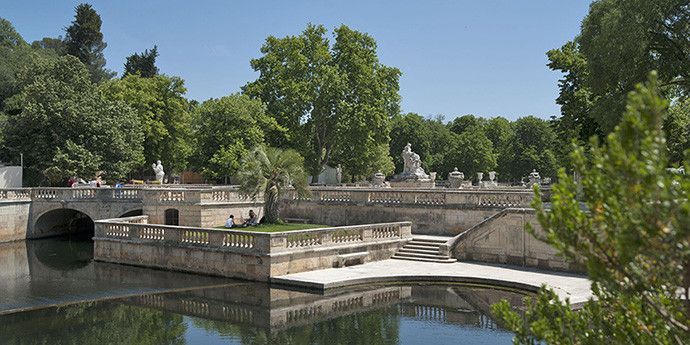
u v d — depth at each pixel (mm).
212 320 19656
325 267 26844
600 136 35469
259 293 23312
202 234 27672
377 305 21281
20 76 56312
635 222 5207
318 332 18000
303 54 61781
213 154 56312
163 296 23219
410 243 30750
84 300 22625
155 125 61906
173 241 28781
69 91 49969
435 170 101375
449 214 33469
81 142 49094
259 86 61875
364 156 64938
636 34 24766
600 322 7324
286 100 60031
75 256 35781
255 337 17625
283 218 39594
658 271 5906
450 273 25453
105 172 50156
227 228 31812
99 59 89875
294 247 25891
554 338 6980
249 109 57781
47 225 45938
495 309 7848
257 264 25375
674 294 6801
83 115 48844
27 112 47812
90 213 43281
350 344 16719
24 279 27453
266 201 33875
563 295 20641
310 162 63250
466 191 33156
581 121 37469
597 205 5719
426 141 98500
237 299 22453
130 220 34250
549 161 98250
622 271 5879
